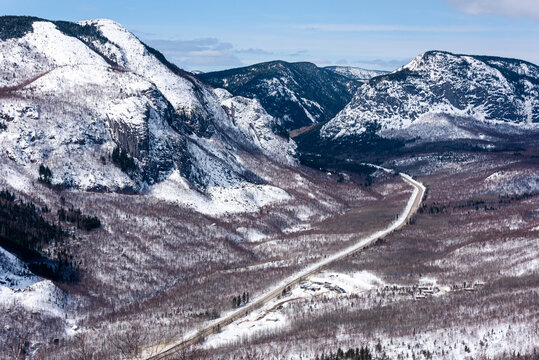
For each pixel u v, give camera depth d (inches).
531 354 6205.7
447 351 6515.8
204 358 6466.5
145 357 6648.6
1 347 6860.2
